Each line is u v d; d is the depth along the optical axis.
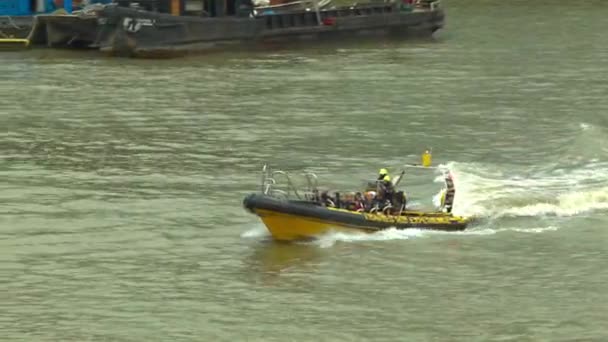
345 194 160.25
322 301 135.00
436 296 136.38
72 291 138.00
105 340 125.00
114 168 188.50
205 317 130.75
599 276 142.50
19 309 132.62
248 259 147.75
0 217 163.25
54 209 167.12
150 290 138.12
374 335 126.19
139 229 159.00
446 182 162.62
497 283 140.25
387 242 151.75
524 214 163.62
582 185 176.62
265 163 192.38
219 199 171.88
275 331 127.12
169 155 197.25
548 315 131.50
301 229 150.88
